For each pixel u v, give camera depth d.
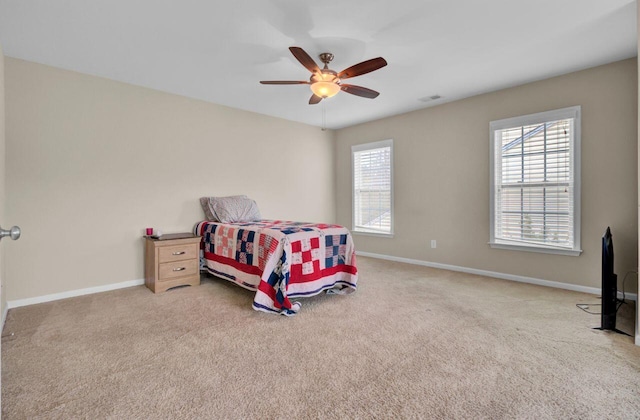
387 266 4.61
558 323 2.51
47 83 3.09
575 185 3.34
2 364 1.92
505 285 3.60
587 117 3.27
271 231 2.98
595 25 2.48
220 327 2.46
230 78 3.46
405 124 4.84
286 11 2.27
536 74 3.41
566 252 3.41
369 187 5.43
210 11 2.26
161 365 1.92
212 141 4.29
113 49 2.80
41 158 3.06
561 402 1.55
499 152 3.93
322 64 3.10
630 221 3.06
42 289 3.06
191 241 3.59
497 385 1.70
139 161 3.66
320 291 3.12
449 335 2.31
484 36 2.64
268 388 1.69
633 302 2.99
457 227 4.31
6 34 2.53
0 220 2.55
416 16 2.35
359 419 1.45
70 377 1.79
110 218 3.46
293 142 5.29
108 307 2.90
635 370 1.83
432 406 1.54
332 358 1.99
